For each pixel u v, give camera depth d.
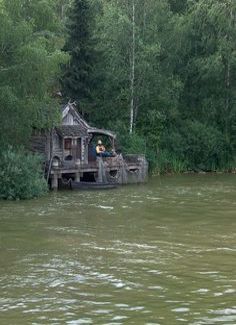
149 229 25.22
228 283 16.89
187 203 32.84
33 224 25.98
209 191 38.50
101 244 22.14
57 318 13.94
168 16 55.72
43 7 36.97
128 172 42.84
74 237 23.38
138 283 16.88
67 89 47.25
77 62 47.09
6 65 34.53
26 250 21.08
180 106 56.97
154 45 51.25
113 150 43.84
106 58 51.03
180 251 21.06
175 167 53.00
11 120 34.41
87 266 18.80
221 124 56.81
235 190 39.19
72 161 42.06
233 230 25.09
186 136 54.75
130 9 53.09
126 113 53.06
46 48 37.41
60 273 17.94
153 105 54.34
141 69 51.75
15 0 34.56
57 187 38.78
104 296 15.64
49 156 40.56
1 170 33.53
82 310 14.52
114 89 52.88
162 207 31.30
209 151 54.50
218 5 54.66
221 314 14.24
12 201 32.88
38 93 35.19
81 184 38.66
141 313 14.30
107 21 51.16
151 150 52.34
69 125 42.50
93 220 27.19
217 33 55.22
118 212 29.48
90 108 48.97
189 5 58.31
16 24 34.59
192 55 56.78
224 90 56.56
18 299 15.35
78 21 46.53
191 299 15.40
